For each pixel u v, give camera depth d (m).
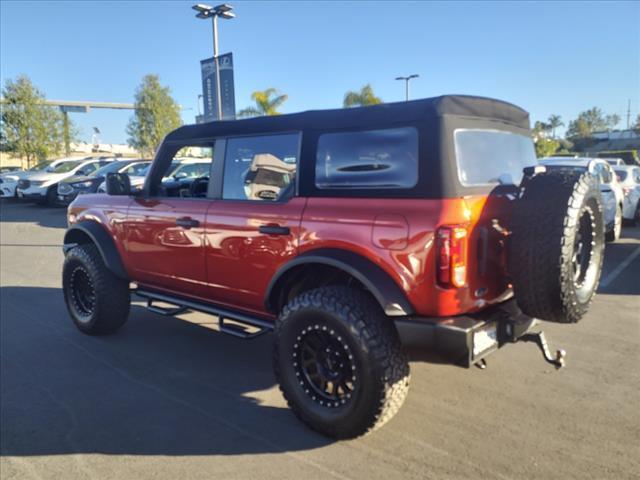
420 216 2.75
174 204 4.15
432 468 2.85
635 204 10.95
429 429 3.24
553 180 2.83
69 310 5.25
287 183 3.41
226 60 15.75
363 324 2.87
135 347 4.82
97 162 19.52
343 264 2.95
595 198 2.94
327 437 3.18
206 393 3.85
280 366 3.29
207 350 4.74
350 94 25.95
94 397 3.80
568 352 4.44
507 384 3.85
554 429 3.21
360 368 2.88
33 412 3.59
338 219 3.05
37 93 29.45
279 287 3.46
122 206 4.62
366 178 3.03
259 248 3.49
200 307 4.12
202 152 4.55
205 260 3.91
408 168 2.87
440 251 2.68
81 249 4.96
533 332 3.15
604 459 2.89
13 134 28.59
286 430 3.30
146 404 3.68
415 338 2.79
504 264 3.03
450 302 2.74
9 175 19.98
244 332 3.78
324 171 3.21
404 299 2.84
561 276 2.70
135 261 4.57
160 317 5.75
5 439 3.25
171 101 36.62
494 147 3.24
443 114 2.81
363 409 2.92
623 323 5.17
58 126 30.44
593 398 3.61
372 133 3.02
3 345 4.89
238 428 3.33
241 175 3.72
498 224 2.96
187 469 2.90
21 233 12.55
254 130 3.62
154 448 3.12
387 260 2.85
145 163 16.80
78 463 2.99
